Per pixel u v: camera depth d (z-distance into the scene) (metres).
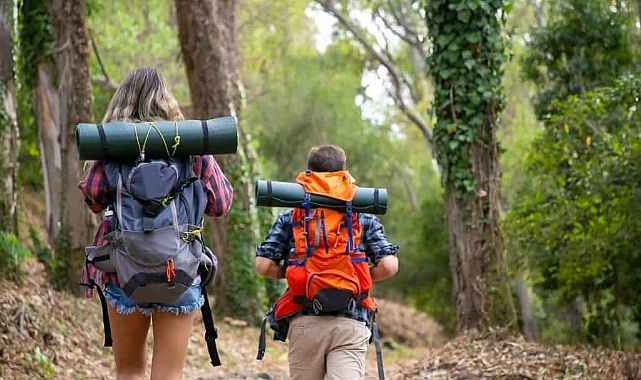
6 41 11.64
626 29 18.67
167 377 4.82
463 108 12.04
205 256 4.87
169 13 32.38
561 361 9.66
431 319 36.88
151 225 4.58
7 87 11.63
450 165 12.21
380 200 5.34
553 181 15.69
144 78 5.04
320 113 37.09
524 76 20.36
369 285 5.31
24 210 15.11
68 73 14.17
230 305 18.16
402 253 35.38
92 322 11.74
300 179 5.41
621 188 13.14
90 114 14.30
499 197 12.30
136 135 4.71
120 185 4.70
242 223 18.36
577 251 14.92
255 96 38.00
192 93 18.16
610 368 9.09
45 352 9.09
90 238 14.11
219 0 20.41
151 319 5.03
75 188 14.13
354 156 38.66
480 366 10.05
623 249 14.36
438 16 12.01
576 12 18.73
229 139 4.81
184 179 4.81
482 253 12.06
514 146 28.62
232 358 13.26
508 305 12.02
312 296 5.23
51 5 14.16
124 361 5.05
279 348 15.84
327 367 5.28
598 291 16.98
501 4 11.87
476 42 11.90
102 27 27.41
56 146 14.23
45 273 13.92
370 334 5.46
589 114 14.33
